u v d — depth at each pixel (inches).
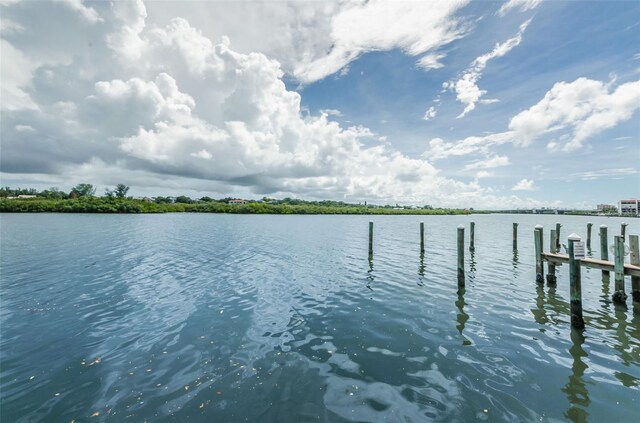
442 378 273.4
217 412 225.0
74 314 431.2
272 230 1855.3
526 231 1919.3
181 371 281.7
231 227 2065.7
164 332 371.2
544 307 468.1
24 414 222.2
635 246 496.7
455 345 339.6
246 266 770.2
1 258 853.2
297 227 2153.1
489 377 275.9
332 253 983.6
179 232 1656.0
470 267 770.8
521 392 253.9
